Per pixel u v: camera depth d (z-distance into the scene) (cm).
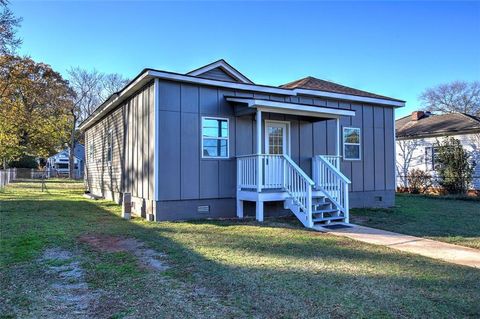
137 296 378
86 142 2105
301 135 1136
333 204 976
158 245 622
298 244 639
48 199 1520
